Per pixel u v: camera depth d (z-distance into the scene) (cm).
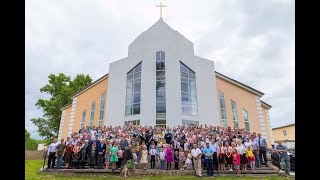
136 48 2462
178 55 2392
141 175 1277
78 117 2581
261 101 2675
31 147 3916
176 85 2292
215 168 1320
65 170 1333
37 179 1123
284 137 3334
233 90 2598
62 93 4156
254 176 1248
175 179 1155
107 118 2381
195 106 2359
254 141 1437
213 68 2550
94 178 1179
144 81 2295
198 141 1384
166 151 1363
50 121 4106
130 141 1436
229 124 2466
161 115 2209
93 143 1398
